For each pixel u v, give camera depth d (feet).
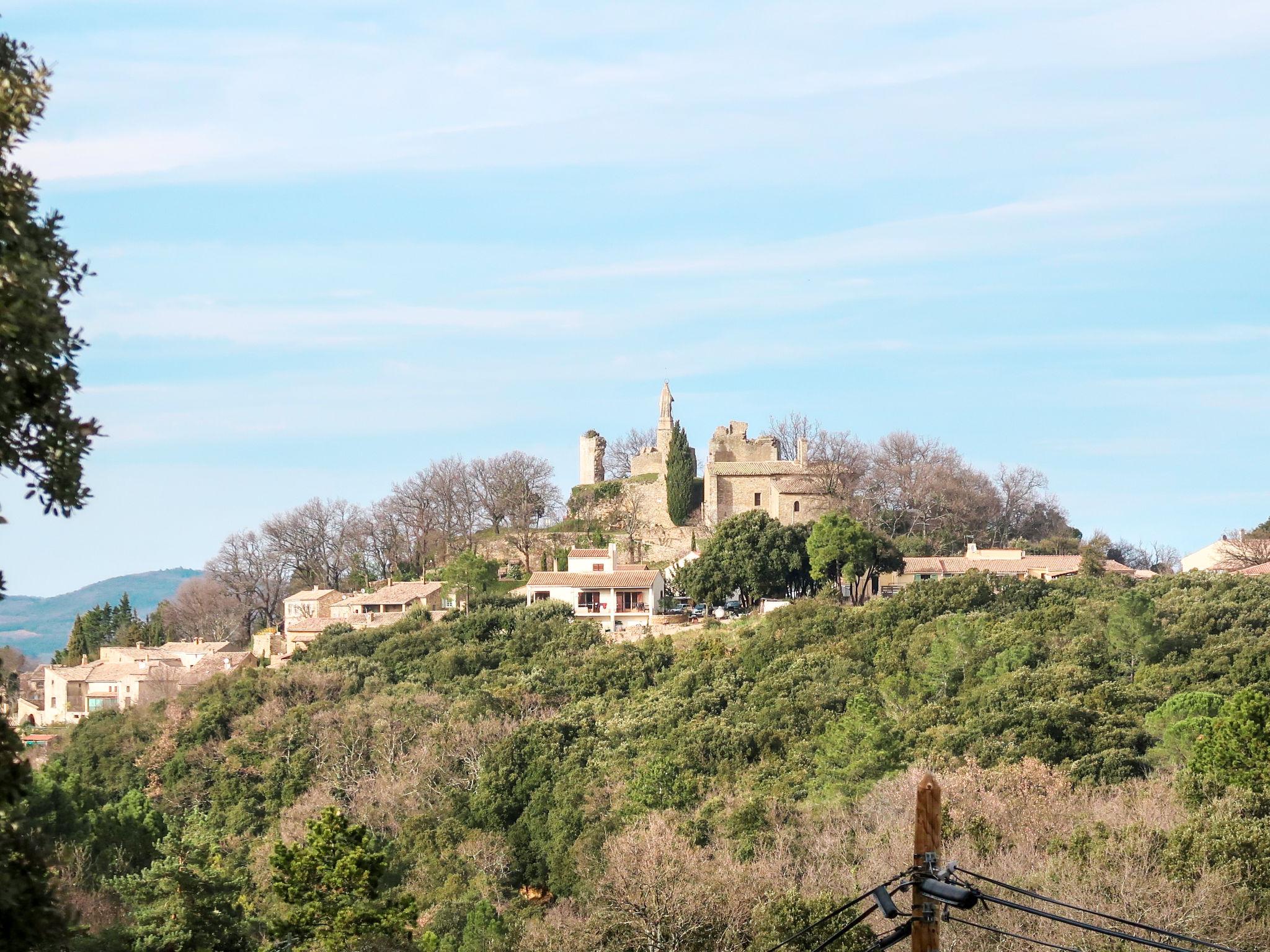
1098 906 130.82
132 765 299.17
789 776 218.79
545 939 162.50
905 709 248.32
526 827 231.09
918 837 64.80
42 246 60.70
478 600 379.35
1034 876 143.02
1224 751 173.17
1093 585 324.19
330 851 140.15
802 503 416.67
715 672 294.46
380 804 247.29
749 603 369.30
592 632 341.21
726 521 381.19
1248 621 269.64
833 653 289.94
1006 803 175.32
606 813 221.05
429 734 270.87
